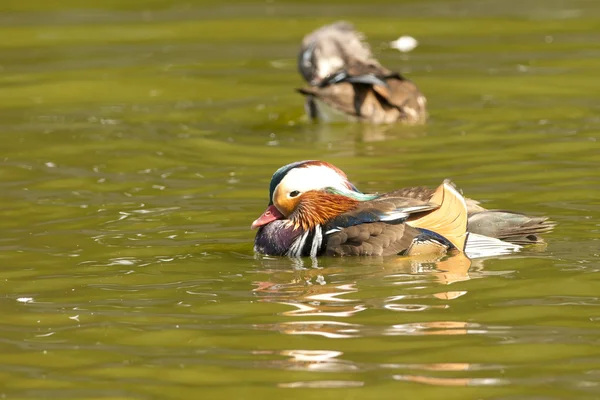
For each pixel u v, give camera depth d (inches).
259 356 384.5
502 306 427.2
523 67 975.0
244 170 697.0
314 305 435.2
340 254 500.1
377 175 674.2
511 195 610.2
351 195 516.7
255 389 356.8
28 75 984.9
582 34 1094.4
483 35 1107.3
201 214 596.1
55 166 714.2
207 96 916.0
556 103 853.8
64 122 834.8
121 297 455.5
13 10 1273.4
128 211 605.9
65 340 407.2
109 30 1163.9
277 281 470.3
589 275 459.5
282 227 517.0
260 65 1015.0
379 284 458.3
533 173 660.1
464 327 406.6
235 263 502.3
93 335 411.2
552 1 1268.5
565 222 545.6
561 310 421.4
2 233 566.9
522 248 497.4
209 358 384.5
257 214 594.2
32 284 478.0
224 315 428.1
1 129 815.7
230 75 982.4
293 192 516.4
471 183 644.1
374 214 504.1
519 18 1184.8
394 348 388.2
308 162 524.1
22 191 655.1
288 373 369.1
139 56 1049.5
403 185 647.1
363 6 1264.8
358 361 377.4
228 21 1196.5
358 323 413.7
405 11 1234.0
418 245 492.1
